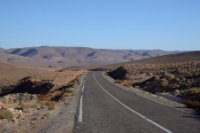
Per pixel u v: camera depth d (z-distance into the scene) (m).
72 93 35.84
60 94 36.47
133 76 69.62
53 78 67.31
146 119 16.25
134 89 42.19
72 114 18.72
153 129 13.35
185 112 19.12
